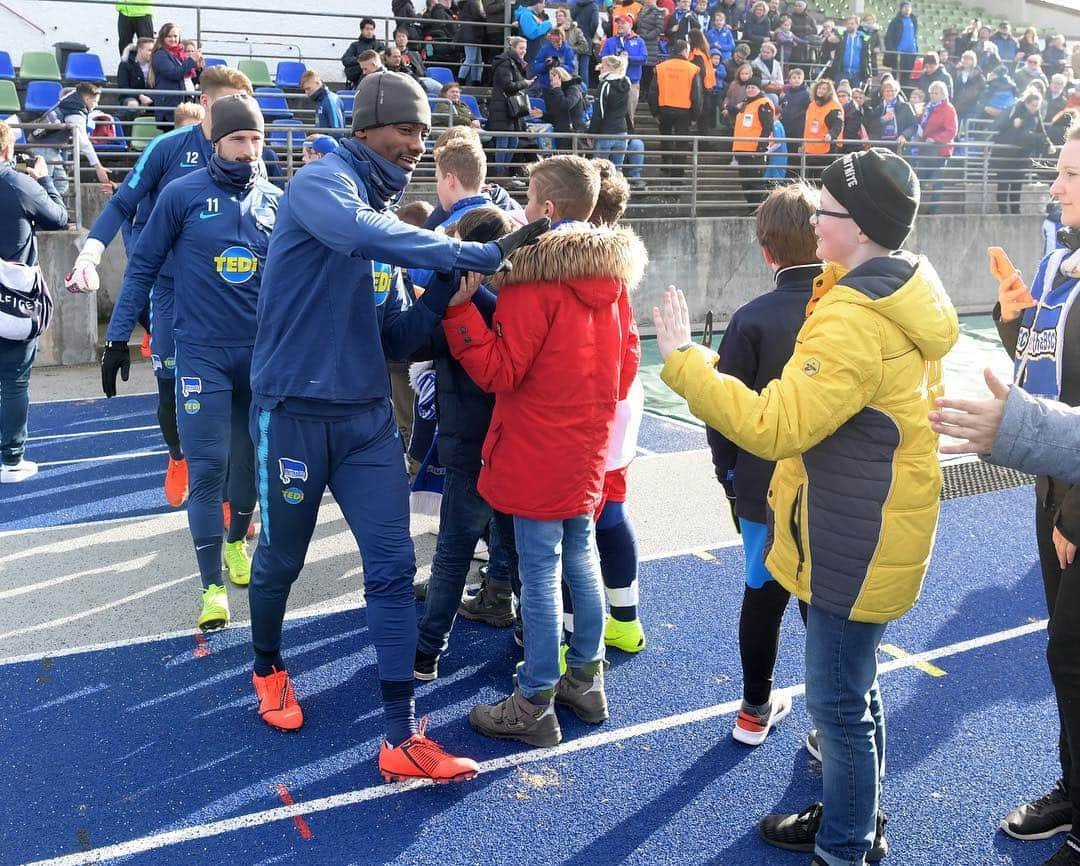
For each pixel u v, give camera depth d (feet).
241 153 12.39
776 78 49.32
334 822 9.46
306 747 10.67
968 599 14.52
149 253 12.50
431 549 15.98
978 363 34.81
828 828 8.34
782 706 11.30
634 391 11.84
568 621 11.83
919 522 7.48
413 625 9.86
